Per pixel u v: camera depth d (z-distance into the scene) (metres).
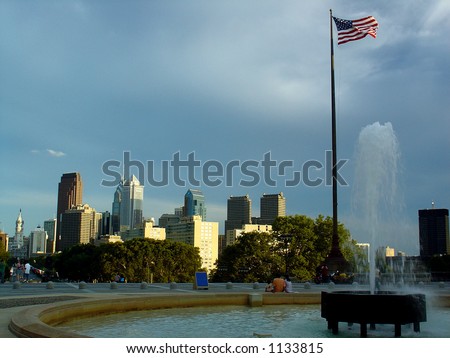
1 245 137.88
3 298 23.22
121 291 32.03
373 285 21.33
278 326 18.14
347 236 76.50
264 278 78.31
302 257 75.12
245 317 20.81
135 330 16.98
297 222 78.06
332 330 16.45
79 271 119.38
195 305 24.44
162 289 35.38
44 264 188.75
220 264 89.75
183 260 106.88
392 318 15.42
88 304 19.95
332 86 51.19
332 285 43.03
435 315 22.02
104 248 112.69
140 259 101.19
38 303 21.20
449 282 53.34
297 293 26.38
